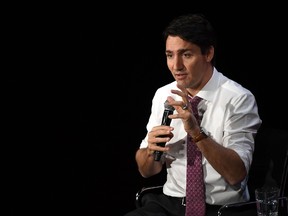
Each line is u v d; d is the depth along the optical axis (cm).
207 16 872
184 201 546
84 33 928
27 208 863
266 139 559
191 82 517
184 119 479
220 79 549
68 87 957
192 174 527
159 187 581
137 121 953
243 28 862
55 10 918
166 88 584
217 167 495
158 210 548
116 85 948
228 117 531
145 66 928
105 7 913
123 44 927
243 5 855
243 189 535
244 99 534
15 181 928
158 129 495
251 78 873
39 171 949
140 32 914
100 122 967
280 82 858
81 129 974
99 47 934
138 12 906
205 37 504
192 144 529
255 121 538
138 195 580
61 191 911
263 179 557
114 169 957
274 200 471
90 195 906
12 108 957
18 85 951
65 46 935
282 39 844
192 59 505
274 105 866
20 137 964
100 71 946
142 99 943
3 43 927
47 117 966
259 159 562
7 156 957
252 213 530
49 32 928
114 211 870
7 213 848
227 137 527
